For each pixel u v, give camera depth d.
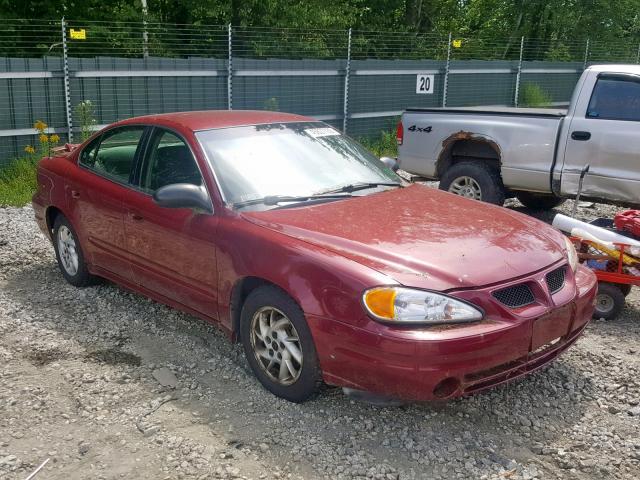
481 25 30.52
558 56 25.92
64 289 6.10
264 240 4.08
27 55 15.81
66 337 5.09
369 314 3.53
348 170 5.04
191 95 13.21
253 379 4.41
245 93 13.91
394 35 23.28
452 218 4.39
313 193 4.64
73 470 3.49
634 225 5.54
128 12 17.70
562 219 5.79
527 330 3.69
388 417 3.96
